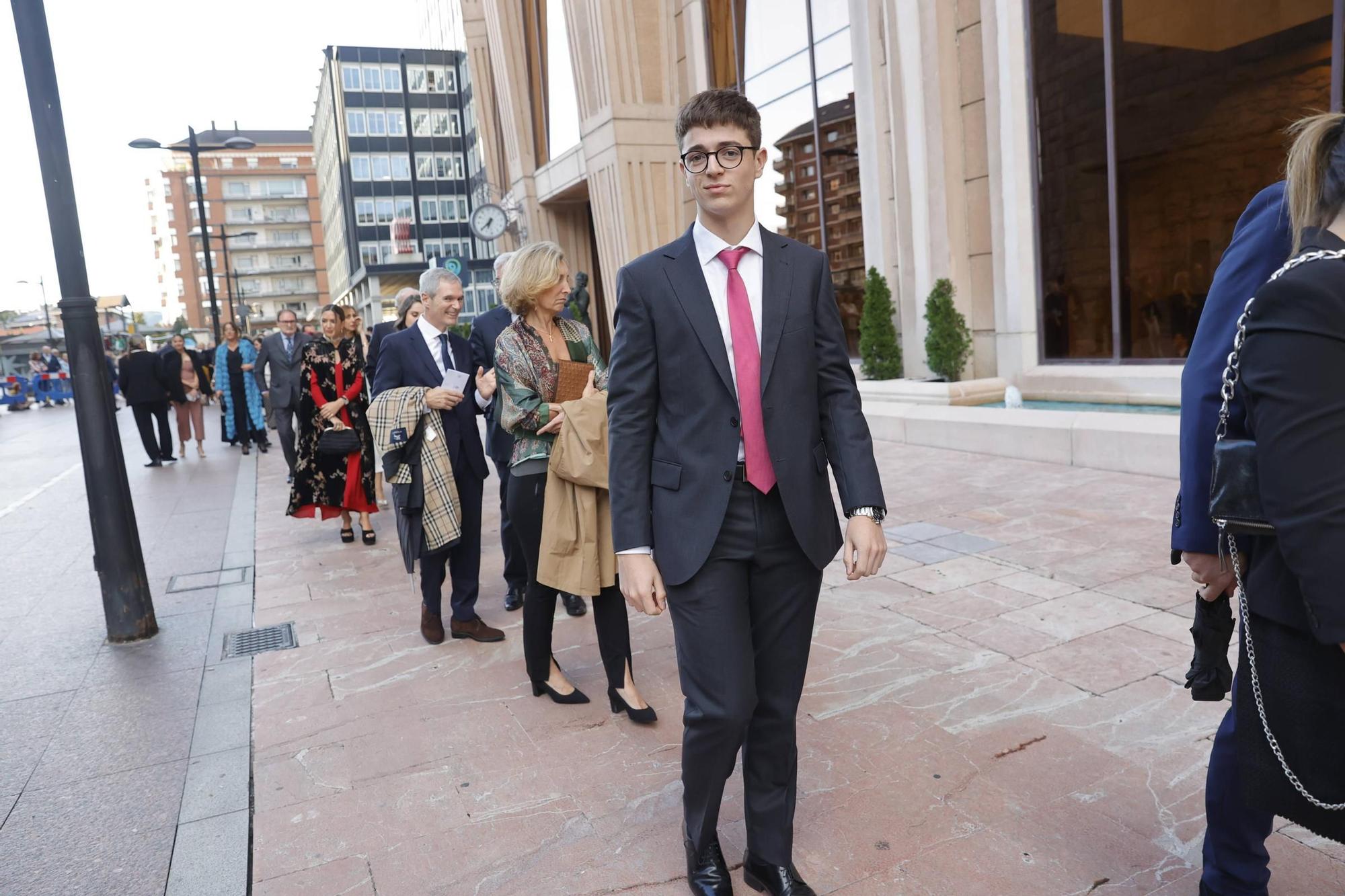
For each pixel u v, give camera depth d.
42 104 4.29
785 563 2.06
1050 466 7.27
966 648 3.73
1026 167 9.41
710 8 14.70
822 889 2.23
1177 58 8.08
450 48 52.78
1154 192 8.45
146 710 3.76
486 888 2.35
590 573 3.18
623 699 3.35
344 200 64.56
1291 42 7.27
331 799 2.89
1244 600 1.48
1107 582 4.38
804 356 2.03
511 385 3.44
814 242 12.93
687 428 2.02
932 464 7.87
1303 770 1.42
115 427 4.64
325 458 6.48
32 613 5.38
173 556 6.69
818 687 3.47
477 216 20.16
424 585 4.35
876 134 11.03
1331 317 1.23
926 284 10.45
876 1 10.70
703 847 2.21
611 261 16.92
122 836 2.77
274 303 118.06
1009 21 9.20
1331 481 1.22
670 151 16.06
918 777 2.74
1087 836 2.38
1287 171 1.44
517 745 3.19
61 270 4.45
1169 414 6.91
